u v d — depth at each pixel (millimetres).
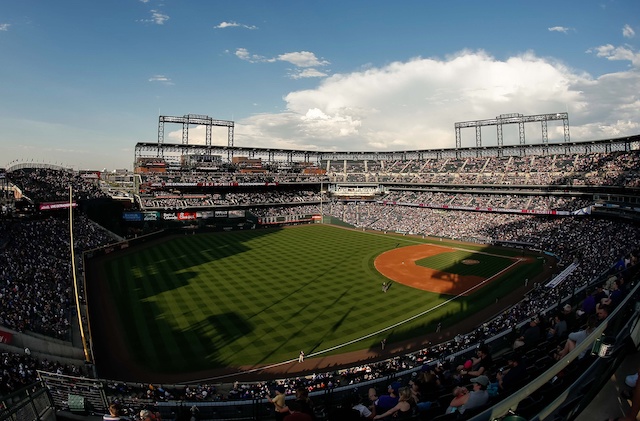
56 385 21203
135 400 24125
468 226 97875
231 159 135875
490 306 49156
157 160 116375
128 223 91500
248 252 77125
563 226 83500
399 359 33781
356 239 94188
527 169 107312
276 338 39750
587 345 6715
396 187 130875
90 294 51188
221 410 23797
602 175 86938
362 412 9625
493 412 5480
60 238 66125
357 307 48312
